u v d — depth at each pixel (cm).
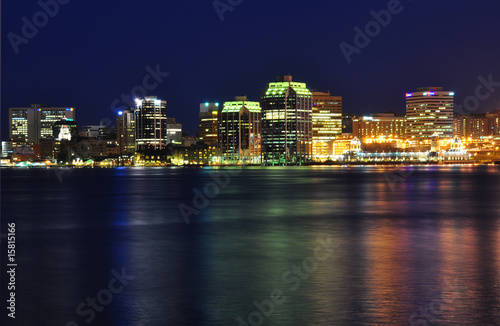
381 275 3177
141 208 8288
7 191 13812
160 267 3516
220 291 2841
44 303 2647
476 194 11300
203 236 5041
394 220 6350
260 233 5234
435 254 3900
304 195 11244
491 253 3934
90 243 4634
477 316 2362
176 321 2353
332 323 2292
